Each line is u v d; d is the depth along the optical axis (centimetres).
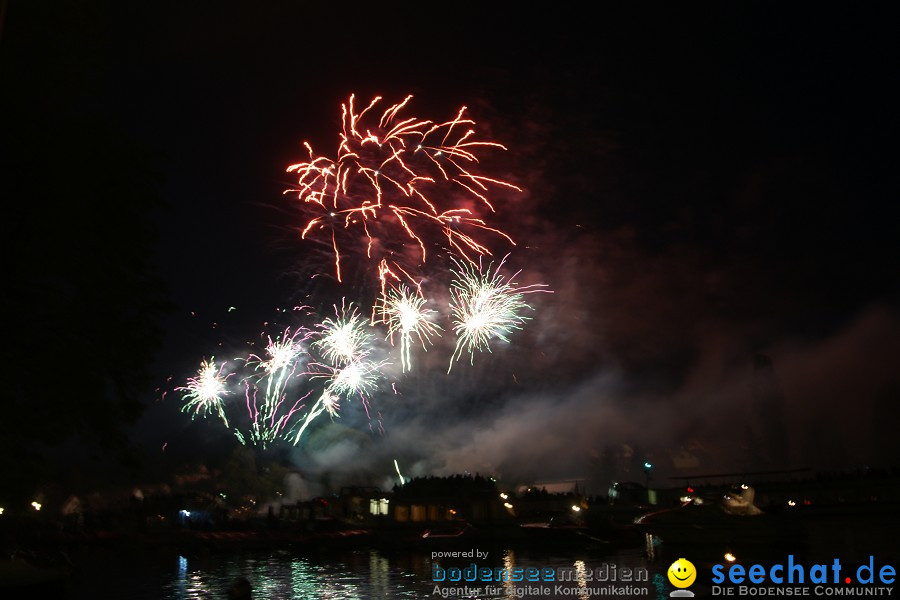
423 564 4056
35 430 1977
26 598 2566
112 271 2097
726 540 3762
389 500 6419
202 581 3553
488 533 5119
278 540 5391
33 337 1997
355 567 4031
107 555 4969
